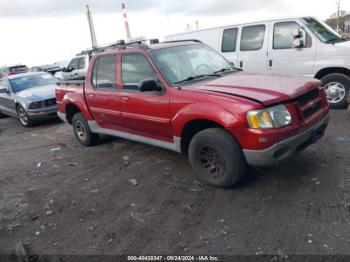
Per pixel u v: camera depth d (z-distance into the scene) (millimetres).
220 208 3648
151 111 4551
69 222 3807
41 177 5352
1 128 10414
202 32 9023
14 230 3791
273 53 7719
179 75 4523
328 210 3334
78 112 6773
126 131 5395
